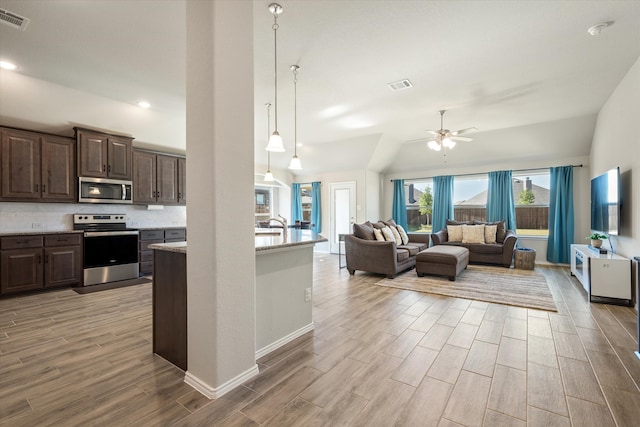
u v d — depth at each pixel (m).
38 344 2.47
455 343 2.48
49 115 4.02
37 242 3.91
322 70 3.37
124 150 4.75
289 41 2.80
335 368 2.10
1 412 1.62
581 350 2.34
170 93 4.04
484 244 6.00
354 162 7.36
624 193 3.68
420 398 1.75
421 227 8.03
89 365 2.13
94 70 3.39
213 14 1.74
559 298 3.75
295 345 2.47
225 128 1.80
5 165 3.74
